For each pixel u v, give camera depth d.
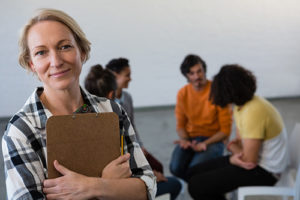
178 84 5.86
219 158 2.41
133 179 0.91
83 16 5.38
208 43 5.77
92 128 0.87
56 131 0.83
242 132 2.12
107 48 5.54
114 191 0.85
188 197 2.76
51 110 0.91
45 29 0.84
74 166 0.85
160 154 3.88
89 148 0.87
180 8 5.59
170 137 4.47
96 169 0.88
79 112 0.94
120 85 2.48
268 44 5.87
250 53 5.88
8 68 5.25
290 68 5.98
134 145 1.03
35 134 0.86
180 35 5.69
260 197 2.70
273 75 6.00
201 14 5.66
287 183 2.12
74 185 0.82
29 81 5.36
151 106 5.89
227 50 5.83
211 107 2.67
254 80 2.07
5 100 5.34
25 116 0.86
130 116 2.55
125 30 5.54
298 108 5.44
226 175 2.10
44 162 0.86
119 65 2.47
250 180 2.05
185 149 2.72
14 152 0.82
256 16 5.75
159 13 5.57
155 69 5.75
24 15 5.13
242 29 5.78
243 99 2.02
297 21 5.79
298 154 2.11
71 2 5.29
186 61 2.66
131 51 5.63
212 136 2.71
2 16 5.07
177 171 2.63
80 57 0.92
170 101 5.91
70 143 0.85
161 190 2.05
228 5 5.67
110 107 1.02
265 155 2.04
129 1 5.45
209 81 2.76
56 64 0.84
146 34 5.61
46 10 0.86
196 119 2.78
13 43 5.18
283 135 2.04
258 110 1.99
